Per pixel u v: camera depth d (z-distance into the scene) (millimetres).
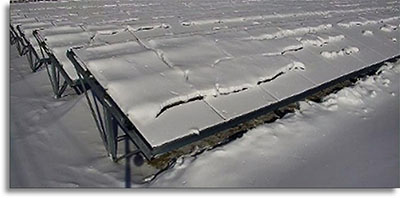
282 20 8406
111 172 4133
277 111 4781
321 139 4184
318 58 5180
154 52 4121
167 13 9898
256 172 3551
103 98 3332
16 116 6305
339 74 4828
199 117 3207
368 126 4582
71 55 3943
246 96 3701
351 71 5047
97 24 7219
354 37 6758
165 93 3357
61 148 4855
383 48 6516
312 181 3443
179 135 2932
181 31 6594
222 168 3604
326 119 4609
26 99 7133
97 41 5637
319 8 11781
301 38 5824
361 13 10750
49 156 4668
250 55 4617
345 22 7945
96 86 3508
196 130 3023
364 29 7664
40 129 5531
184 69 3848
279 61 4605
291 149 3943
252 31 5805
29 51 8719
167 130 2965
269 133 4160
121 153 4477
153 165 4125
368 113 4914
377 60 5809
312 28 6785
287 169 3621
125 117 3076
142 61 3863
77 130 5262
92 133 5113
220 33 5422
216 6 12086
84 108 5855
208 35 5180
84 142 4906
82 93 6871
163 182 3619
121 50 4129
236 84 3781
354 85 5715
